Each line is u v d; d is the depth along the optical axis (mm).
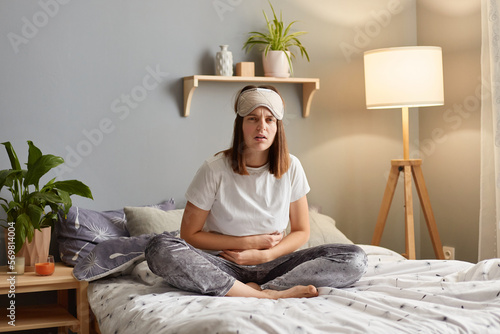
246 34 3508
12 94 3010
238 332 1646
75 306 3098
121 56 3219
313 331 1668
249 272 2381
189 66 3373
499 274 2197
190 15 3365
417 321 1758
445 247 3771
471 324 1755
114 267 2604
